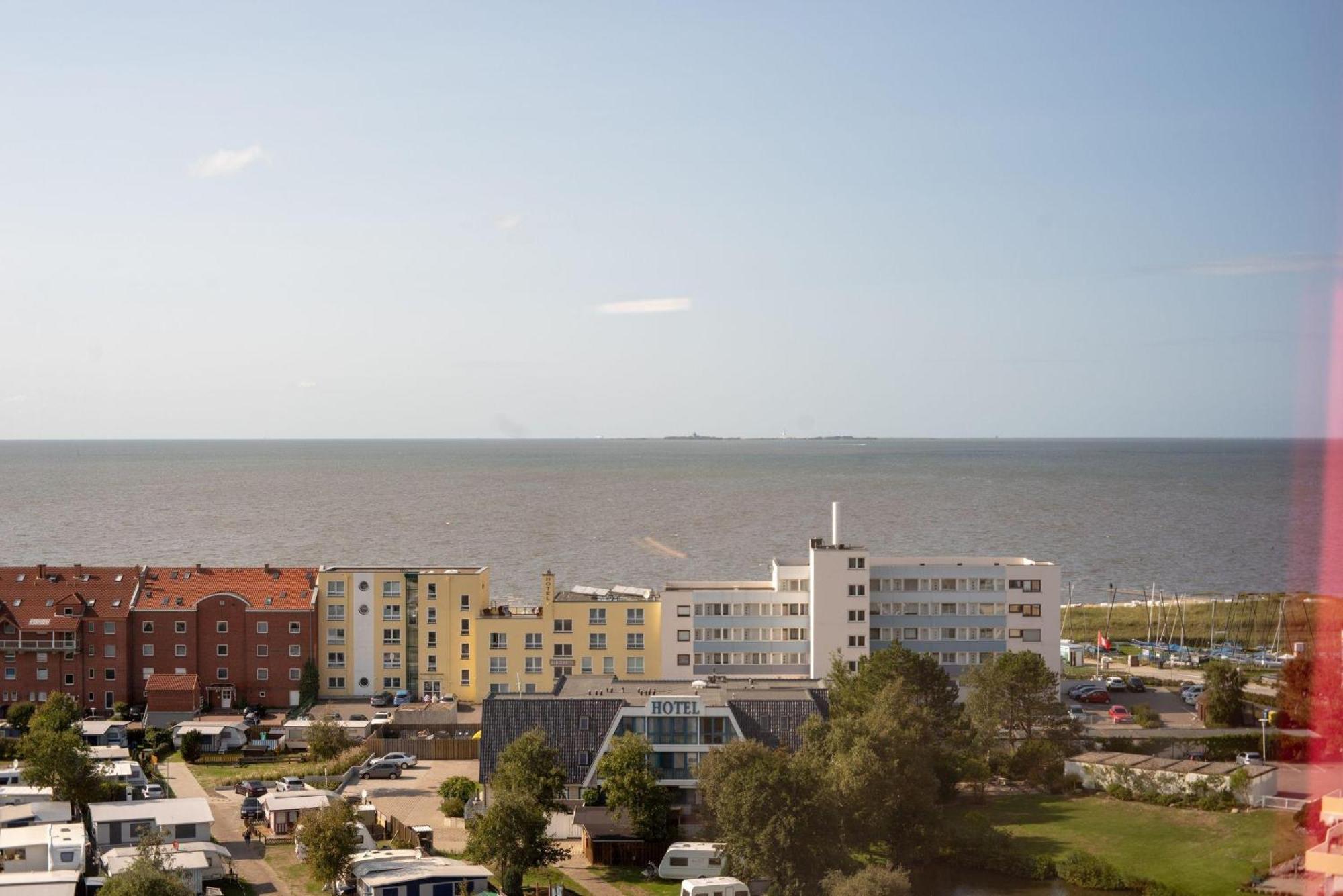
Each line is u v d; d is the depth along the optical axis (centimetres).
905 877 10162
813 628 17512
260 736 16450
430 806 13262
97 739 15750
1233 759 15650
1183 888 10825
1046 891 11156
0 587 18225
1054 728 15012
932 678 14312
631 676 17788
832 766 11381
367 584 18238
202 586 18300
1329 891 10144
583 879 11081
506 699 13025
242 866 11194
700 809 12038
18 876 10075
